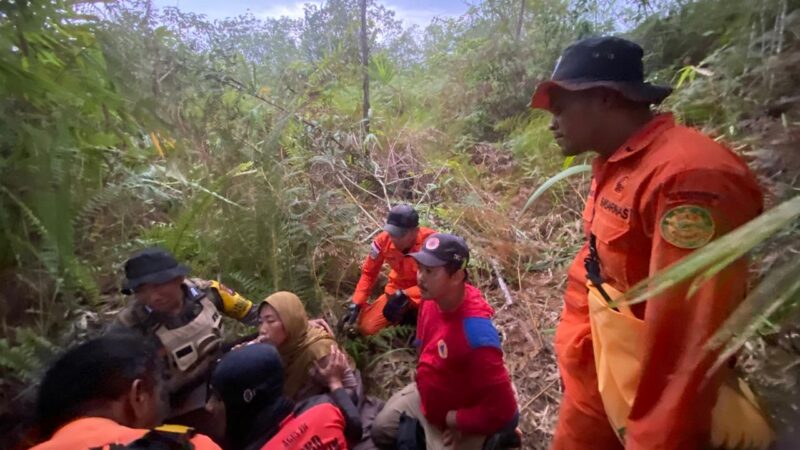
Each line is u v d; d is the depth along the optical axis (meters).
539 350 3.40
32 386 2.18
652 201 1.36
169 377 2.44
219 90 4.11
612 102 1.54
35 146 2.27
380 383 3.35
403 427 2.73
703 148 1.33
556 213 4.77
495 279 4.09
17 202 2.23
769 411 1.43
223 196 3.66
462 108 6.96
